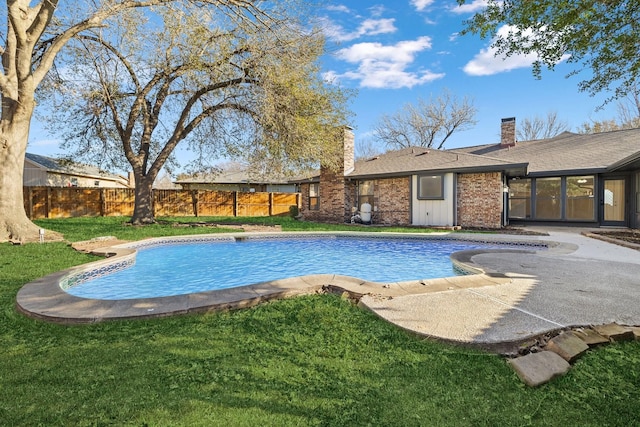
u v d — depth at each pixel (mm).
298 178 21047
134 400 2309
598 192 14570
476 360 2859
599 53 3686
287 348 3143
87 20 10094
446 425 2096
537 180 16203
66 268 6656
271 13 11703
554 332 3293
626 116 26359
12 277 5863
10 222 9773
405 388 2486
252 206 22984
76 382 2541
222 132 15258
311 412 2211
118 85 13711
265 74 12273
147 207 15453
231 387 2482
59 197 18469
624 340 3156
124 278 7457
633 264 6566
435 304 4184
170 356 2969
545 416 2180
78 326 3680
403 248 11117
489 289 4852
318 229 14469
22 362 2865
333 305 4340
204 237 11828
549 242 9578
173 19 10672
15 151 9914
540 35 3654
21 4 9297
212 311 4129
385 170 17156
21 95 9719
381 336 3359
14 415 2146
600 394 2389
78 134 15633
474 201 14781
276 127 13133
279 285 5055
